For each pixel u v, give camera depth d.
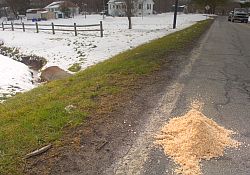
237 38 18.70
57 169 3.67
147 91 6.66
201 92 6.66
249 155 4.00
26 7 85.81
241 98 6.33
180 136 4.34
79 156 3.95
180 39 17.11
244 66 9.73
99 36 25.00
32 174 3.55
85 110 5.46
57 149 4.09
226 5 94.69
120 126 4.81
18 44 24.33
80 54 17.25
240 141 4.37
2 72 11.86
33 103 6.31
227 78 8.03
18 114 5.55
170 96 6.32
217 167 3.71
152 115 5.25
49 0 99.50
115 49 17.91
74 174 3.58
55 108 5.58
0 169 3.60
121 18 59.72
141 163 3.80
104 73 8.67
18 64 14.61
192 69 8.98
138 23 45.03
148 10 75.38
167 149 4.08
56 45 21.95
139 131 4.64
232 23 39.59
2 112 5.95
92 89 6.88
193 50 12.92
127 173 3.61
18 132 4.57
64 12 76.69
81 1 98.25
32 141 4.25
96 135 4.50
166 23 43.91
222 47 14.18
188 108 5.61
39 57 18.41
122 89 6.79
